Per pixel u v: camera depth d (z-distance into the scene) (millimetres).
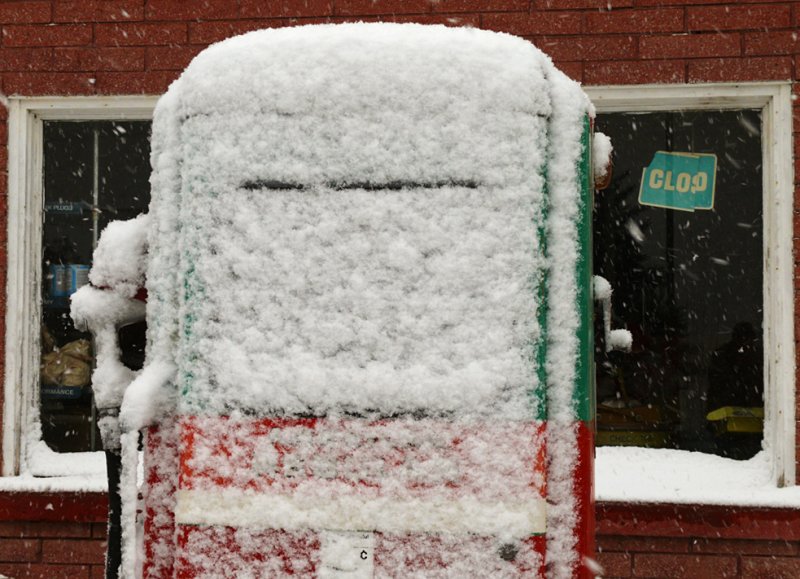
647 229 5930
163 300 3328
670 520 5500
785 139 5699
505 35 3256
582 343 3195
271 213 3195
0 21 6215
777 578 5480
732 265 5863
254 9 6094
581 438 3158
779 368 5621
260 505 3119
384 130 3162
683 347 5863
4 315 6070
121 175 6273
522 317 3104
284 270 3176
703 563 5527
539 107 3168
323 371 3127
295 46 3229
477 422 3070
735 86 5773
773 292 5684
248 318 3184
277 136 3207
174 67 6137
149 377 3246
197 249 3232
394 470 3072
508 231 3119
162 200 3352
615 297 5918
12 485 5883
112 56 6164
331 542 3078
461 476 3057
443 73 3158
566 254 3201
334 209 3166
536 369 3100
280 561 3100
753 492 5516
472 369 3084
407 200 3143
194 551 3145
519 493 3051
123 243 3436
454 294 3109
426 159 3143
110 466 3342
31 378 6156
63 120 6297
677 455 5809
